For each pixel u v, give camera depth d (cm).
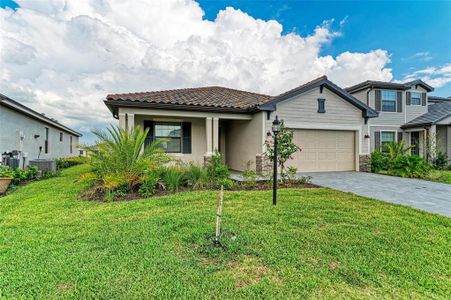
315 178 1055
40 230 430
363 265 313
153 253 341
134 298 250
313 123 1213
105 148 730
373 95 1684
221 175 861
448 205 622
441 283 278
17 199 682
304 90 1171
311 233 414
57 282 275
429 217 505
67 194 727
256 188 818
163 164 841
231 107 1148
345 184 915
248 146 1261
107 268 302
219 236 384
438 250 355
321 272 297
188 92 1411
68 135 2445
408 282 280
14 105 1200
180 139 1294
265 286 271
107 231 423
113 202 627
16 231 426
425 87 1781
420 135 1706
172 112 1094
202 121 1330
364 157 1298
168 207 573
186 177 813
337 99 1253
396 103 1723
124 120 1032
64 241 384
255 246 364
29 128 1472
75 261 319
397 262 321
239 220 476
